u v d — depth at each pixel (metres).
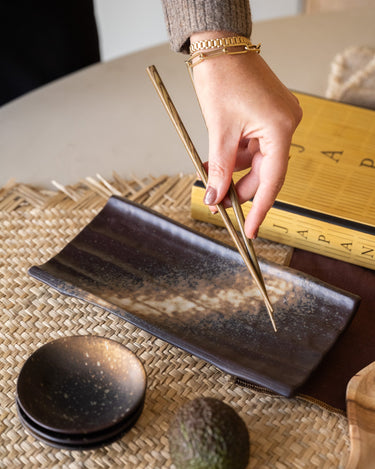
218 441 0.50
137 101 0.98
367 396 0.58
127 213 0.73
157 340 0.65
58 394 0.56
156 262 0.70
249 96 0.61
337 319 0.63
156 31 1.90
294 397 0.57
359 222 0.72
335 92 0.95
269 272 0.67
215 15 0.63
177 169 0.87
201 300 0.66
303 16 1.16
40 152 0.89
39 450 0.57
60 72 1.31
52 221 0.78
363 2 1.54
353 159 0.80
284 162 0.61
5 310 0.68
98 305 0.64
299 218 0.73
